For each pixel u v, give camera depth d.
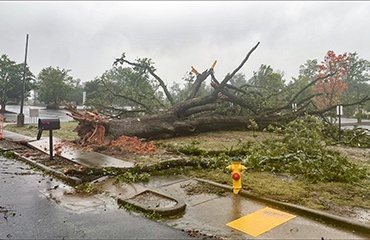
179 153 8.40
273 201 4.54
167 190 5.39
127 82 26.03
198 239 3.34
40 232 3.54
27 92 44.91
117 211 4.32
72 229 3.63
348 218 3.91
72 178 6.09
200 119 14.84
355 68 69.94
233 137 13.83
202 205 4.54
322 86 47.12
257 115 16.67
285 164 7.13
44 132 15.33
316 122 8.53
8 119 25.27
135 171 6.55
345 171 6.14
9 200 4.79
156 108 18.38
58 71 52.78
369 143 11.51
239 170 5.20
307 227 3.67
